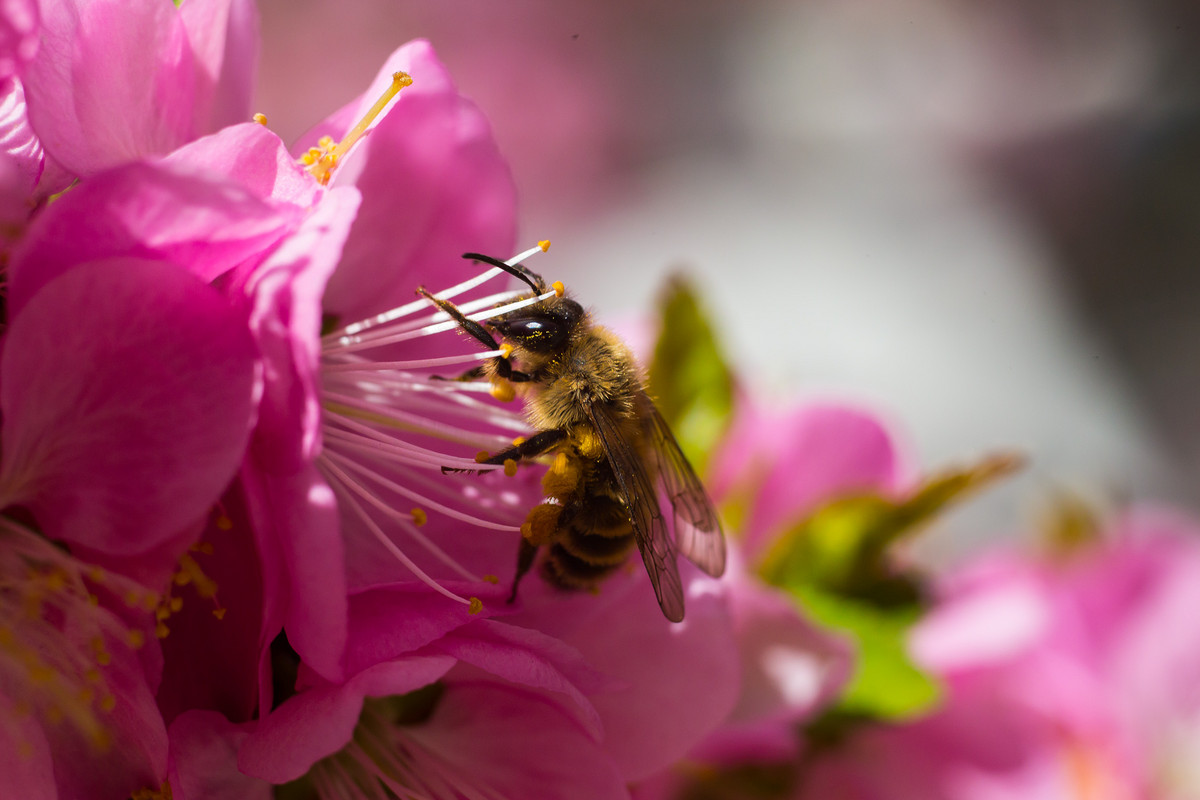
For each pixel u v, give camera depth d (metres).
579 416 0.11
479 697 0.11
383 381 0.11
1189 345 0.27
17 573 0.10
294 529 0.10
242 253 0.10
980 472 0.12
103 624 0.10
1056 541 0.14
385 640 0.10
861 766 0.13
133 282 0.10
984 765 0.13
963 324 0.28
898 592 0.13
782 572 0.13
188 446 0.10
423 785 0.11
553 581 0.11
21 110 0.10
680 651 0.11
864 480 0.13
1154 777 0.14
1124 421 0.26
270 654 0.10
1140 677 0.14
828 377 0.26
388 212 0.11
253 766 0.10
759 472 0.13
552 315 0.11
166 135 0.10
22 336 0.10
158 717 0.10
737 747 0.12
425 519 0.11
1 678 0.10
